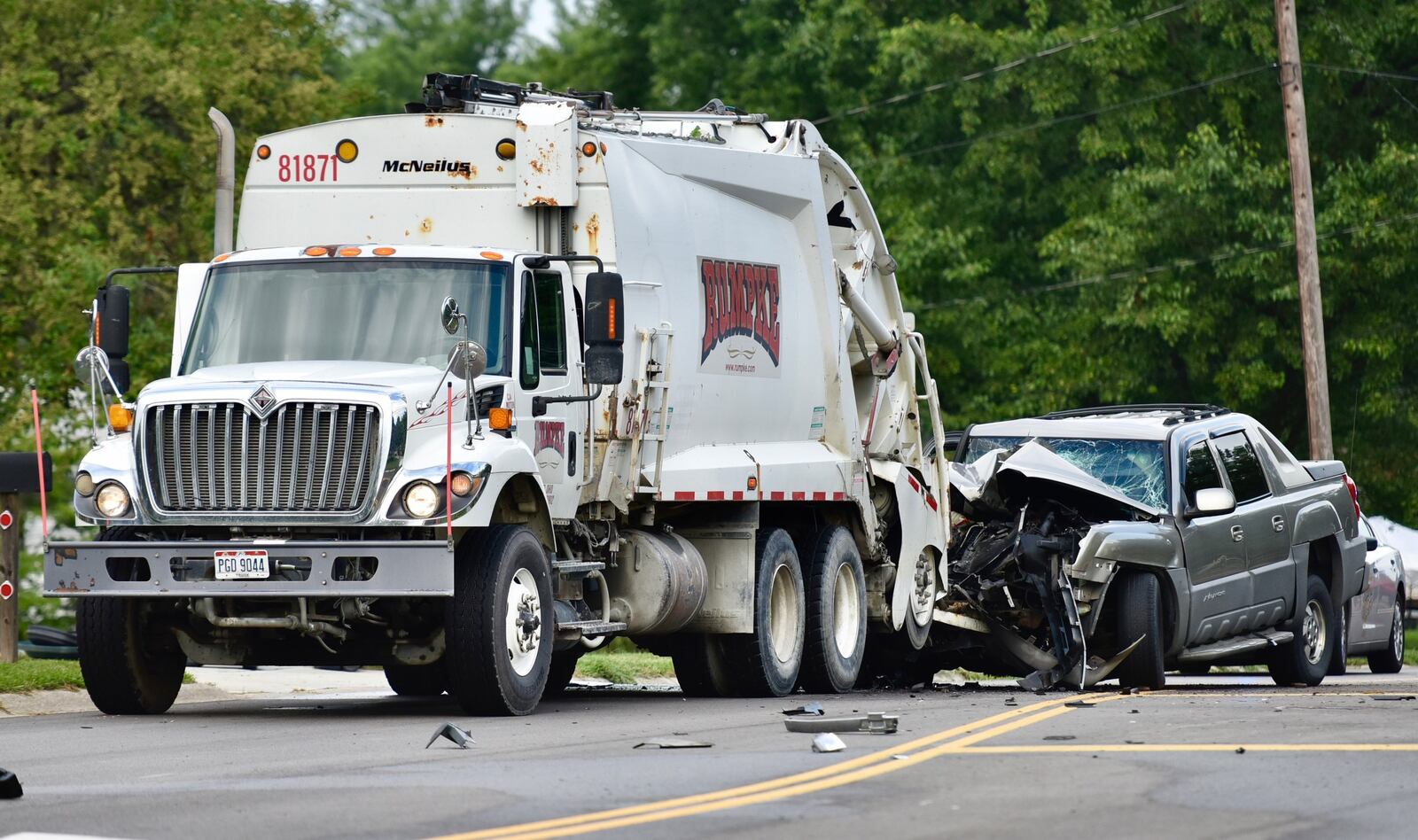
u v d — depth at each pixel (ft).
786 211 161.79
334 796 82.23
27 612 432.25
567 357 133.49
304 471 120.06
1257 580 171.22
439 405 121.80
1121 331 349.20
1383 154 337.72
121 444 125.08
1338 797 80.02
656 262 142.51
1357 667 240.94
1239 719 114.11
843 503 166.20
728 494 147.74
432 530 120.37
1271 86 357.82
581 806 78.48
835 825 73.36
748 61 441.27
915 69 372.17
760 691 152.97
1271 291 337.72
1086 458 169.07
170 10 349.20
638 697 155.12
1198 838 70.08
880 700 144.66
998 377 374.43
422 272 129.59
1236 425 178.70
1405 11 352.90
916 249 368.89
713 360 149.18
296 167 140.97
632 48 498.28
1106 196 364.99
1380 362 340.80
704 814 76.02
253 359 128.47
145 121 332.19
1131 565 156.66
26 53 323.57
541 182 135.64
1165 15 366.22
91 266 307.78
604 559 140.46
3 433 312.29
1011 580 168.25
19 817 77.30
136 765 97.55
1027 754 94.94
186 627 129.49
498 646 121.19
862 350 173.17
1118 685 164.66
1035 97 362.12
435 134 138.72
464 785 84.99
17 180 308.19
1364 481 349.20
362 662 128.36
